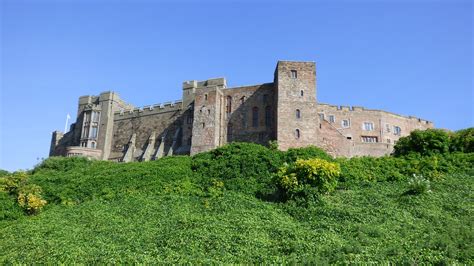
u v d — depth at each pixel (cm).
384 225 3095
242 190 4228
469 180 4031
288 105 6681
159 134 8419
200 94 7575
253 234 2983
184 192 4259
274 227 3123
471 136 4934
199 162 4969
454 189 3841
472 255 2359
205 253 2717
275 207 3703
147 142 8469
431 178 4159
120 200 4150
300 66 6900
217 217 3431
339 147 6825
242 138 7288
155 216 3581
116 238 3091
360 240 2808
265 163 4731
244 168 4656
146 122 8669
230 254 2672
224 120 7531
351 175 4272
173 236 3003
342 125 8506
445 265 2258
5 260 2791
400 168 4509
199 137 7331
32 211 4166
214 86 7812
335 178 3931
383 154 7169
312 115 6650
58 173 5500
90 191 4488
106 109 9119
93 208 3972
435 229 2938
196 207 3812
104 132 8938
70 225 3531
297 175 3847
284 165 4269
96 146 8925
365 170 4447
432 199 3597
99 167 5438
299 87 6788
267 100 7300
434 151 4925
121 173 4769
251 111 7381
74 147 8494
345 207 3525
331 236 2922
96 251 2783
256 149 5031
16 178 4691
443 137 4988
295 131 6562
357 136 8494
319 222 3262
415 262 2322
